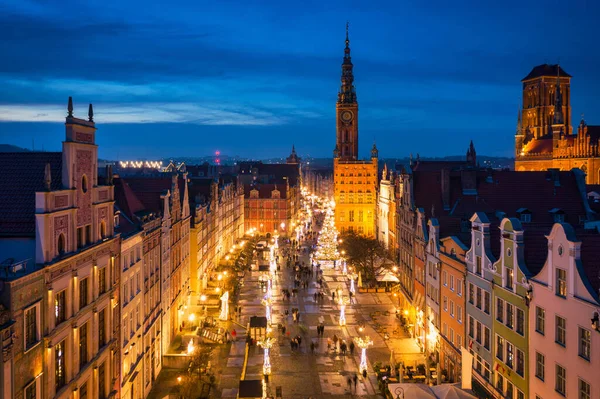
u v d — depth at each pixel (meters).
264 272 120.19
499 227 49.59
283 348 71.56
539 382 40.72
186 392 53.91
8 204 37.00
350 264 117.88
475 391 51.59
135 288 52.97
